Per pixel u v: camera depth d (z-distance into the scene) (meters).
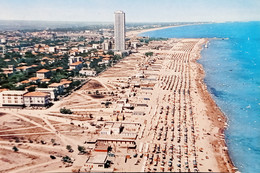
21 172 188.00
